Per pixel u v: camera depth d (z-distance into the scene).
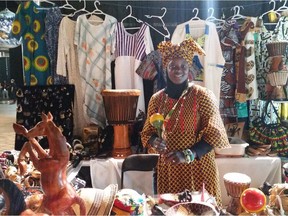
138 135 2.24
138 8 2.43
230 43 2.27
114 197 0.93
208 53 2.22
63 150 0.74
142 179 2.09
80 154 2.07
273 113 2.37
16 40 2.28
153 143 1.31
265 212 0.99
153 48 2.41
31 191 1.14
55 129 0.74
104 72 2.30
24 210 0.75
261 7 2.40
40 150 0.75
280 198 1.01
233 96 2.34
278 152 2.22
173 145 1.35
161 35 2.46
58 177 0.74
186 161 1.26
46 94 2.28
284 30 2.22
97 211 0.89
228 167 2.11
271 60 2.18
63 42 2.23
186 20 2.45
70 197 0.75
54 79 2.31
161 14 2.44
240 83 2.25
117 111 2.01
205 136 1.32
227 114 2.35
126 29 2.44
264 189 1.17
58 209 0.74
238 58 2.27
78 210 0.78
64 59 2.24
